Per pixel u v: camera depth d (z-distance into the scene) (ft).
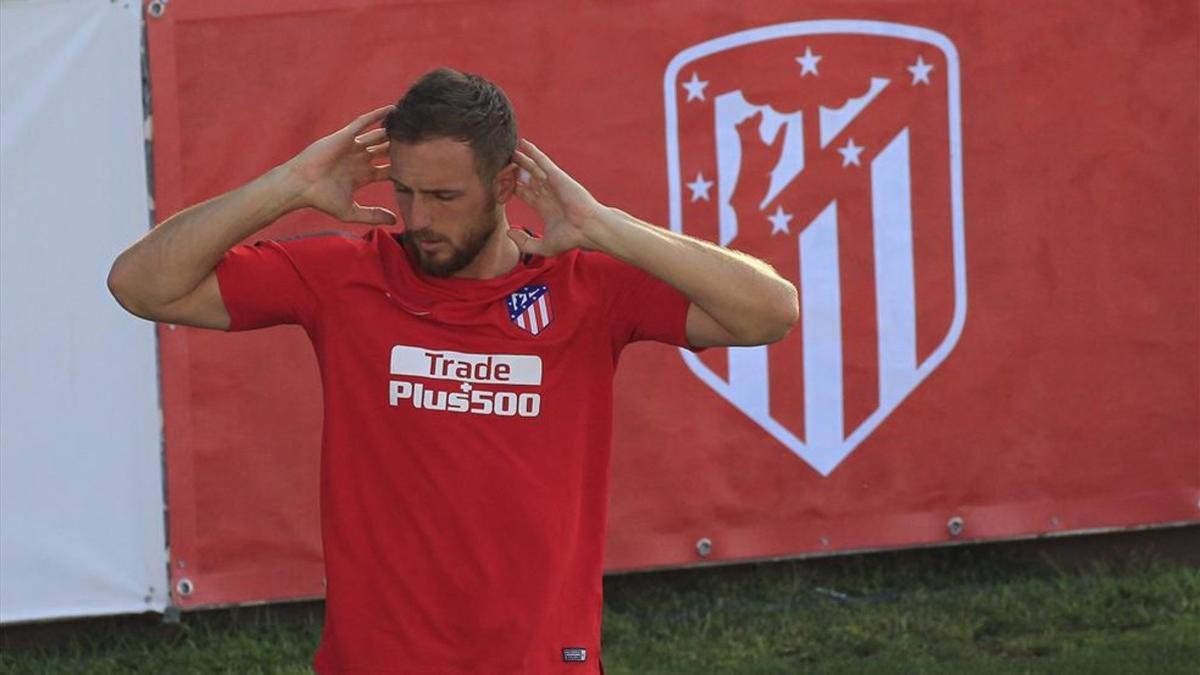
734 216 71.97
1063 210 74.38
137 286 37.96
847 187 72.69
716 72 71.26
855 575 78.18
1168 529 79.00
